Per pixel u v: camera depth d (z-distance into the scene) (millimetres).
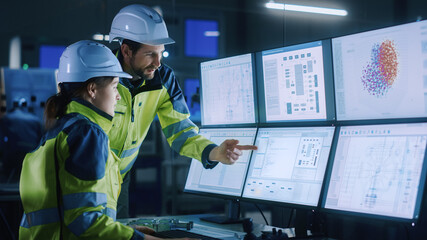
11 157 3574
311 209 1579
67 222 1306
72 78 1454
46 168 1368
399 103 1470
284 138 1774
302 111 1745
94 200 1314
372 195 1426
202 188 2061
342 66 1617
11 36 6961
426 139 1358
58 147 1354
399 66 1468
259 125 1920
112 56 1527
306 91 1729
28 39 6984
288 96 1791
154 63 1844
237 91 2008
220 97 2094
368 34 1547
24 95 3629
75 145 1329
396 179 1385
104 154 1371
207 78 2156
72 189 1310
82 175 1308
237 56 1997
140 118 2047
